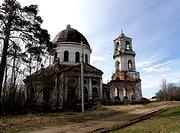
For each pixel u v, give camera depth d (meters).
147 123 18.08
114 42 65.50
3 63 24.95
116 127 16.66
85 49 52.78
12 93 28.23
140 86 61.06
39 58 28.52
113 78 62.56
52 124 19.69
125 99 54.16
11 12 25.69
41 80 31.39
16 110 28.16
